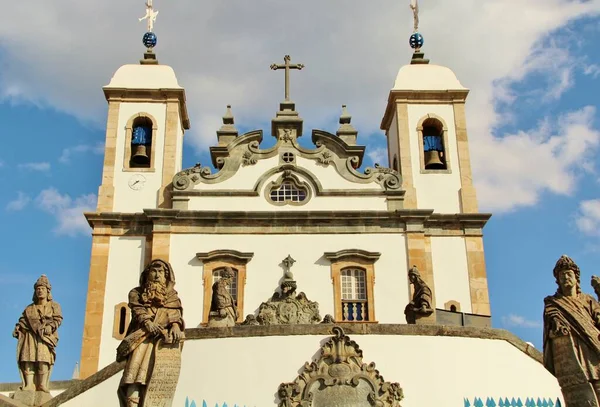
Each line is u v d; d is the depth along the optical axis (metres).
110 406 16.53
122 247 30.75
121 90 34.12
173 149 33.41
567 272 13.05
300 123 33.00
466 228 31.52
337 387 16.61
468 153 33.75
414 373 16.92
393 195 31.81
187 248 30.39
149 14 37.19
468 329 17.52
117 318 29.56
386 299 29.83
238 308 29.41
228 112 34.53
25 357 16.73
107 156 32.97
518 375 17.34
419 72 35.66
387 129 37.50
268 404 16.44
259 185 31.70
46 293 17.23
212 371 16.73
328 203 31.62
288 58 34.78
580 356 12.50
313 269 30.19
